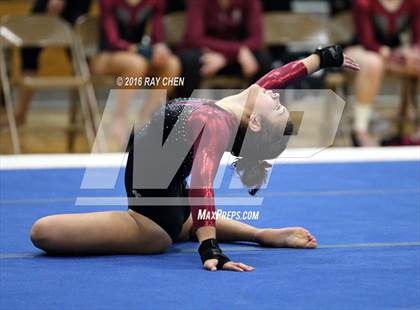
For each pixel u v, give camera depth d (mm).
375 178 10422
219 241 7293
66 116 18125
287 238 7023
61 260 6562
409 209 8586
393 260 6590
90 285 5844
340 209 8578
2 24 13781
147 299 5496
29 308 5305
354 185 9977
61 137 16109
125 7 14055
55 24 13945
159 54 13555
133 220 6734
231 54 14141
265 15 14859
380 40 14641
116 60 13562
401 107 15711
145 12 14164
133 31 14203
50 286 5820
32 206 8664
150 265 6422
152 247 6770
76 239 6613
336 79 14281
